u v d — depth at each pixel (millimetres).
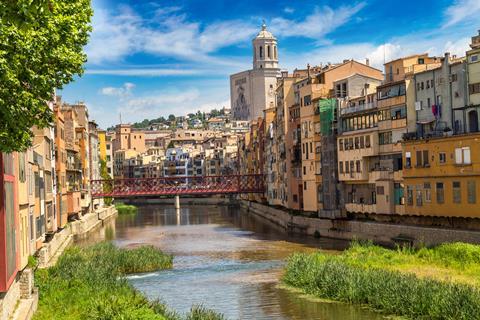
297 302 46344
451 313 37625
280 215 113125
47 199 68500
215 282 56281
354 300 44781
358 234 78875
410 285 42312
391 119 76500
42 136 65750
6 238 31828
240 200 188250
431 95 72062
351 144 83250
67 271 52188
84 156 132375
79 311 39000
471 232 57844
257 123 161500
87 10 29953
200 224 125250
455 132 68812
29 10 17969
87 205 124562
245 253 75500
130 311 37375
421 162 67812
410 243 66375
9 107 25734
